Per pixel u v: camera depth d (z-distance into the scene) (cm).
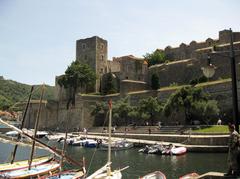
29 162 3052
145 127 7912
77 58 12594
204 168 3850
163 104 8338
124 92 10069
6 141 3027
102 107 9894
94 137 7575
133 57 11188
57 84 12669
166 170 3784
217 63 8844
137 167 4056
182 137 5997
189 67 9756
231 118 7025
